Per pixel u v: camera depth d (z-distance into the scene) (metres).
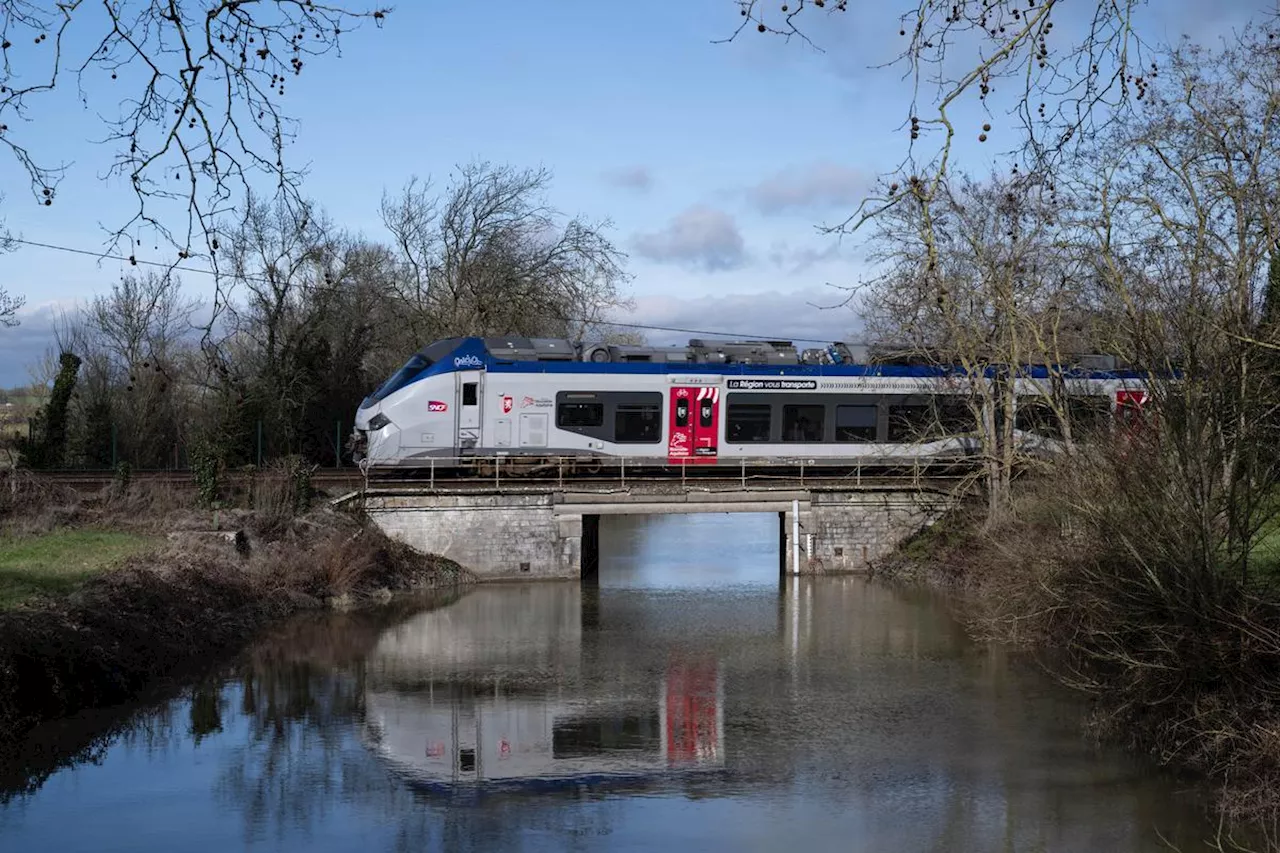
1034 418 35.16
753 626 29.73
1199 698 17.28
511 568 36.44
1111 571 19.12
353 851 14.48
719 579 38.47
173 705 21.39
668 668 24.92
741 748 18.97
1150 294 20.38
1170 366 17.72
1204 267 19.38
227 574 29.34
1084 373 32.94
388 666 24.92
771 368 36.91
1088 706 21.09
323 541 33.81
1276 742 15.38
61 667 20.20
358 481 38.12
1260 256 18.36
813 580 37.25
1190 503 17.06
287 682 23.41
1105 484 19.88
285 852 14.43
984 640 27.17
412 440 35.62
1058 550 22.22
